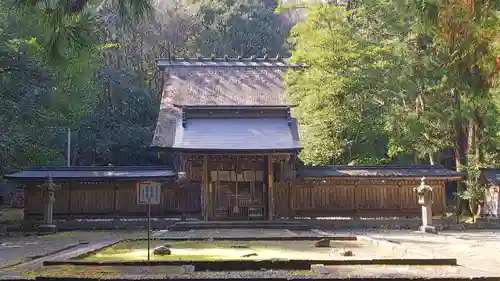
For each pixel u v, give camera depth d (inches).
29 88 882.8
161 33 2212.1
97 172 1022.4
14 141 883.4
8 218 1136.2
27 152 926.4
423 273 352.8
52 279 329.4
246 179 1024.9
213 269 391.9
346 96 1165.7
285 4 1208.2
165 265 396.5
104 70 1931.6
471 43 313.0
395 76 1070.4
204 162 973.8
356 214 1035.9
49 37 319.9
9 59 829.2
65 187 1014.4
